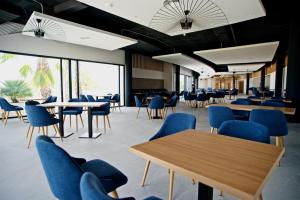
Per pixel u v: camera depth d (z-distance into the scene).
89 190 0.57
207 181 0.91
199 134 1.77
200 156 1.21
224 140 1.58
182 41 9.23
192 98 10.38
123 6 3.64
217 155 1.23
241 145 1.45
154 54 12.25
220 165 1.07
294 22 5.74
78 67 8.31
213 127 3.34
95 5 3.65
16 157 2.99
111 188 1.37
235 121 1.98
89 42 6.76
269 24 6.71
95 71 9.57
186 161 1.12
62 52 7.48
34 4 4.89
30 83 7.99
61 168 1.08
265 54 9.34
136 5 3.60
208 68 15.80
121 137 4.17
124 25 6.88
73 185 1.10
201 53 9.18
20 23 5.93
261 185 0.85
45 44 6.91
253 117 2.85
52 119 3.58
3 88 7.11
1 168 2.60
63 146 3.54
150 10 3.77
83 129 4.95
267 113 2.74
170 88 14.61
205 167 1.04
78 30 5.19
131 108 9.53
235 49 8.19
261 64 13.79
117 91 10.59
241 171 1.00
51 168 1.12
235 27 7.12
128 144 3.68
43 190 2.06
